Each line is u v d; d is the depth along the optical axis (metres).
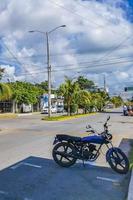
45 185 7.85
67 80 50.94
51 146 14.09
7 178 8.48
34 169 9.52
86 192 7.32
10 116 49.72
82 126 27.08
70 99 50.84
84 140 9.59
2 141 16.14
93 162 10.52
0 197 6.89
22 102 65.19
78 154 9.66
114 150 9.30
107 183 8.09
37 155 11.76
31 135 19.25
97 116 49.19
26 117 46.66
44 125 28.64
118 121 35.09
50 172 9.17
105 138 9.51
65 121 35.19
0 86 26.33
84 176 8.76
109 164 9.44
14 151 12.70
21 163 10.31
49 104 40.81
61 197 6.93
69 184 7.96
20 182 8.09
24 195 7.05
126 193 7.26
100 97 78.62
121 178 8.58
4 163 10.31
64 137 9.89
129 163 9.99
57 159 9.96
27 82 73.12
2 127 26.27
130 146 14.48
